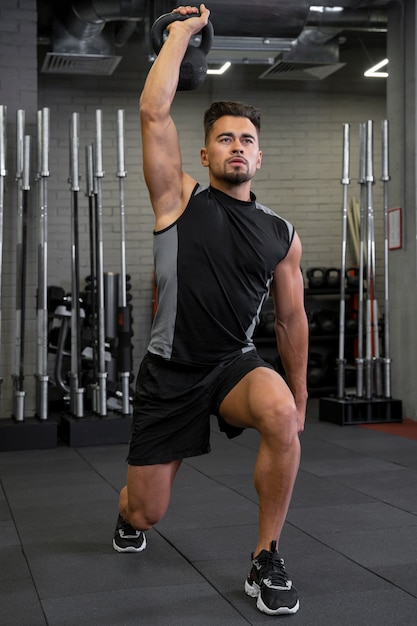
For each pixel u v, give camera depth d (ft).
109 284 23.65
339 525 10.06
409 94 19.53
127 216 26.02
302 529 9.88
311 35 21.62
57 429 17.70
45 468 14.30
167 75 7.33
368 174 19.22
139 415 7.80
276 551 7.19
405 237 19.80
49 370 24.88
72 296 17.13
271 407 6.96
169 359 7.65
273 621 6.82
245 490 12.19
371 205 19.40
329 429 18.49
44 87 25.53
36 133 18.60
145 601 7.36
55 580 8.00
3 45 18.48
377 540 9.36
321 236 27.25
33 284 18.57
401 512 10.71
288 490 7.08
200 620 6.86
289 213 27.14
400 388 20.20
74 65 22.07
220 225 7.46
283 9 17.57
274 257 7.61
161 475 7.86
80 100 25.77
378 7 20.57
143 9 19.49
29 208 18.56
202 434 7.79
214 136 7.56
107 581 7.94
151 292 26.11
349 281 25.34
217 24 17.58
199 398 7.64
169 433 7.72
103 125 25.94
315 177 27.27
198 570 8.25
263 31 17.85
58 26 20.86
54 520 10.55
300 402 8.07
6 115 17.72
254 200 7.84
